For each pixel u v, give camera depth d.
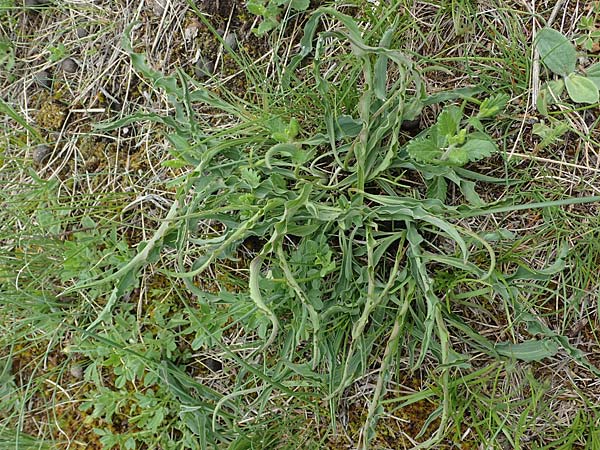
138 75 0.64
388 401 0.54
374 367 0.58
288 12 0.57
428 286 0.50
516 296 0.53
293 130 0.49
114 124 0.54
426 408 0.58
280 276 0.54
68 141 0.66
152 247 0.52
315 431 0.60
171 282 0.59
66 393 0.64
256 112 0.59
